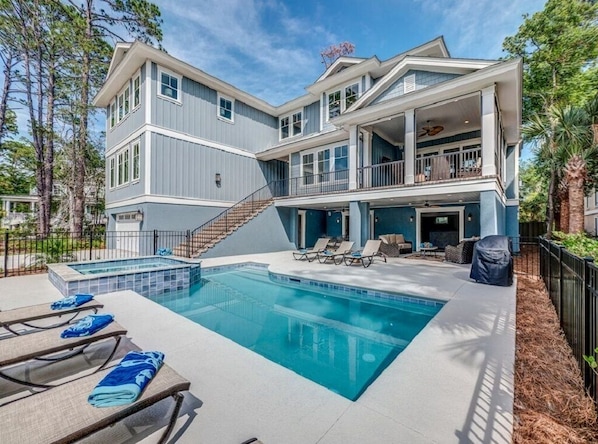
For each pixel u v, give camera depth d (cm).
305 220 1575
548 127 950
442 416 200
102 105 1502
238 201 1433
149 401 171
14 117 1669
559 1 1405
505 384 239
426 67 954
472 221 1232
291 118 1611
